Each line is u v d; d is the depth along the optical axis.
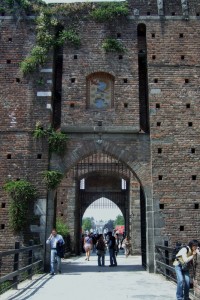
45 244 21.39
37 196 21.94
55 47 24.41
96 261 30.50
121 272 21.48
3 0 24.69
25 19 24.39
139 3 24.66
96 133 22.98
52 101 23.62
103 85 23.77
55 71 24.67
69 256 35.94
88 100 23.53
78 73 23.66
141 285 16.50
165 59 23.69
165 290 15.19
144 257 23.25
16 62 23.77
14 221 21.36
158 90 23.17
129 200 41.28
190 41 24.00
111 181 49.72
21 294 14.08
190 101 23.08
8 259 21.06
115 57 23.89
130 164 22.61
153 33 24.11
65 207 39.09
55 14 24.55
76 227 39.81
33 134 22.70
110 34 24.25
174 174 22.11
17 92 23.27
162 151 22.39
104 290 15.11
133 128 22.88
